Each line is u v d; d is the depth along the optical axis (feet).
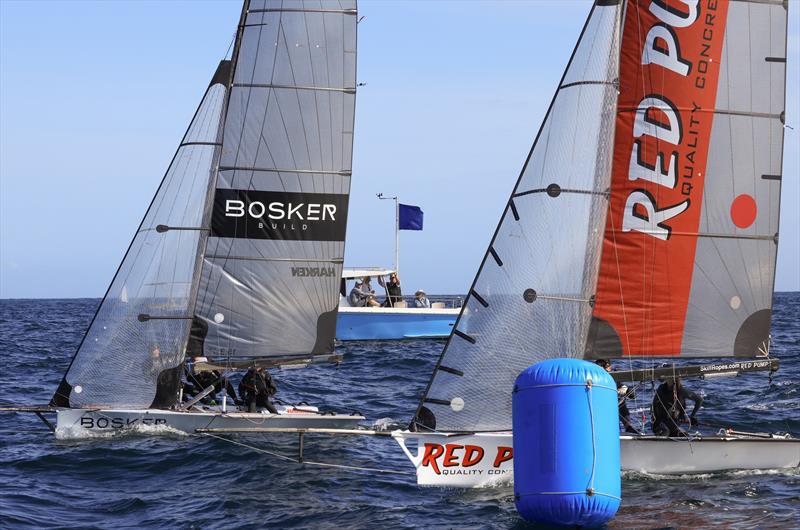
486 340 169.78
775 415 245.04
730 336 186.70
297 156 228.02
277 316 229.25
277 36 225.76
